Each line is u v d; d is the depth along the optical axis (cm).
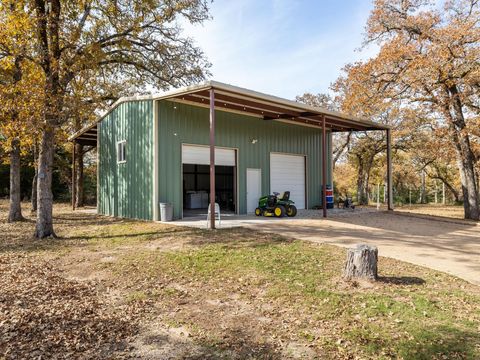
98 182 1459
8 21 800
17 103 819
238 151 1321
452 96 1339
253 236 820
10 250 750
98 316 400
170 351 321
